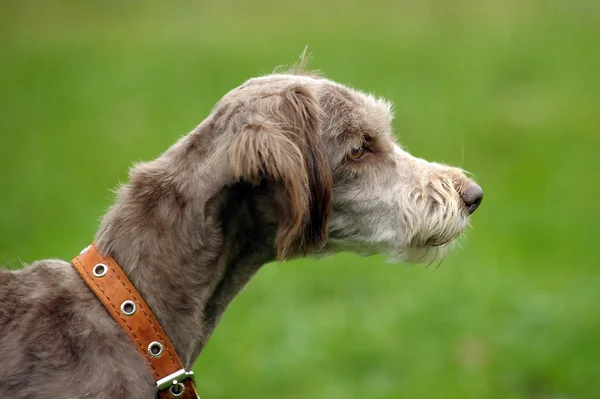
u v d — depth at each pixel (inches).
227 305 231.6
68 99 784.3
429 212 254.2
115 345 201.3
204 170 214.8
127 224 213.5
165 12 1141.7
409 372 378.3
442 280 461.4
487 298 438.0
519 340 402.3
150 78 838.5
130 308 205.6
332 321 418.0
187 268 213.2
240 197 219.5
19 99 790.5
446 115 710.5
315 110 223.3
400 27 1013.2
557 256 491.2
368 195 249.3
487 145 657.6
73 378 196.9
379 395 359.6
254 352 392.5
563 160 630.5
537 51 890.1
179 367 206.8
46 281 209.6
